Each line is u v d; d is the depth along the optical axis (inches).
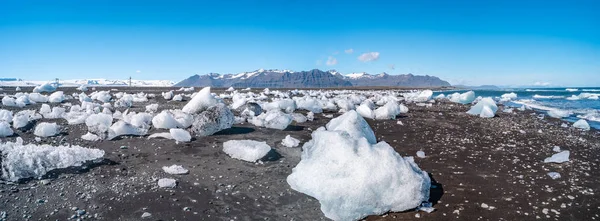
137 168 206.7
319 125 386.9
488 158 259.3
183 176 197.0
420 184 165.0
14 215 139.7
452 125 430.9
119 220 141.8
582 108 780.0
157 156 234.4
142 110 495.8
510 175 217.5
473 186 196.2
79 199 158.2
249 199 170.6
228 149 245.8
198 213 153.0
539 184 201.3
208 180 192.7
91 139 272.8
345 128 244.5
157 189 175.3
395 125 413.7
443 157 260.1
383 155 169.0
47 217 140.3
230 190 180.2
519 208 167.5
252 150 234.8
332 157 173.8
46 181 174.1
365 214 157.6
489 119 505.4
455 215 159.0
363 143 176.7
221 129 316.5
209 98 373.1
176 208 156.2
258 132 326.6
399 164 167.3
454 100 858.1
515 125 446.3
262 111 473.7
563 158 251.8
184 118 337.4
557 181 207.2
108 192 168.1
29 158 187.3
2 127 274.5
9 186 165.0
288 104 518.0
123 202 158.4
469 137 346.9
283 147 269.0
